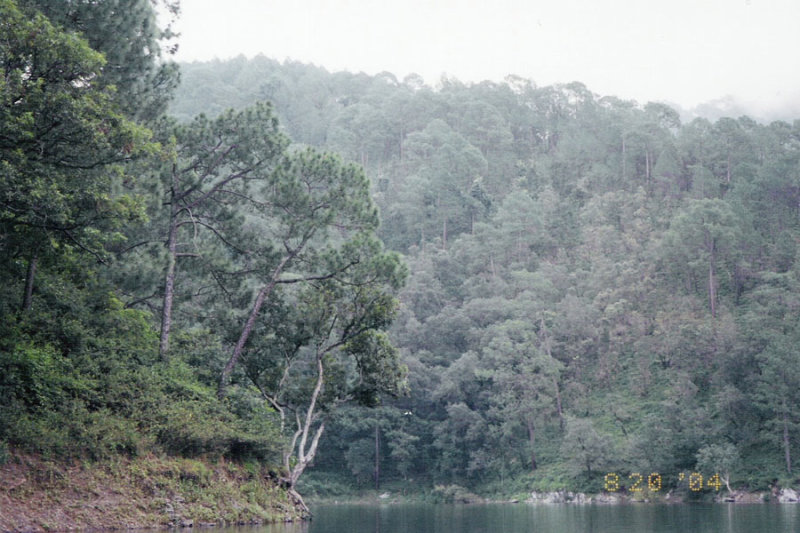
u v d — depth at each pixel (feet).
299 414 121.39
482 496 315.17
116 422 77.10
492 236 453.17
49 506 64.28
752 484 268.21
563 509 206.49
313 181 109.70
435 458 342.23
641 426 305.32
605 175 531.91
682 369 331.98
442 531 105.19
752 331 313.73
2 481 62.13
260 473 97.60
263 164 108.99
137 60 90.27
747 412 296.71
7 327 77.87
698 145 514.27
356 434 340.59
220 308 111.65
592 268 421.18
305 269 111.14
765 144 507.71
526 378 332.19
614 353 357.20
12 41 62.39
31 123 62.44
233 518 83.76
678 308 371.15
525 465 321.73
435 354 375.45
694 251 393.09
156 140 99.55
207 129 106.52
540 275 407.23
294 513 98.89
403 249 508.12
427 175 535.19
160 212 99.81
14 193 62.95
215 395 100.32
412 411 347.77
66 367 79.77
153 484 76.33
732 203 415.85
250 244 110.83
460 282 447.01
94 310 95.55
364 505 277.85
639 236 442.50
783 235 409.49
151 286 94.63
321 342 110.63
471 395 350.23
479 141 620.49
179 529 73.61
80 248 83.76
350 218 109.29
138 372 90.38
